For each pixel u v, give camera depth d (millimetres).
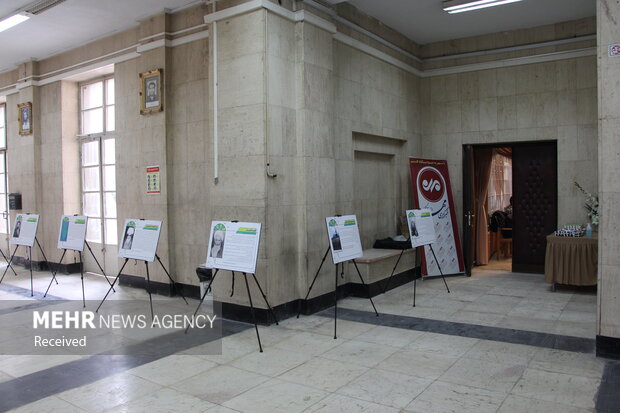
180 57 6680
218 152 5727
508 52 8117
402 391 3609
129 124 7266
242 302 5539
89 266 8703
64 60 8461
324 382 3803
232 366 4176
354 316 5730
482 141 8398
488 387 3660
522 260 8500
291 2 5680
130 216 7297
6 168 10367
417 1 6727
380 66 7625
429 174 8102
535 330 5102
